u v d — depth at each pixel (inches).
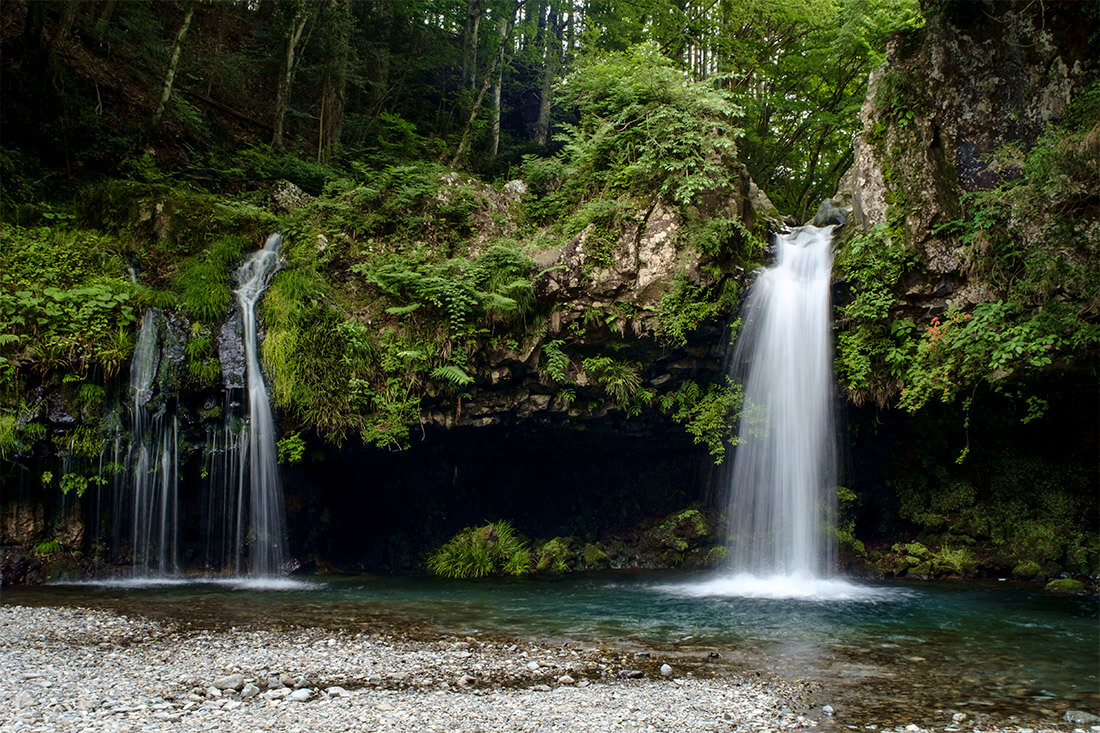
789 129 826.8
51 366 458.0
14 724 197.3
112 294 485.4
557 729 207.6
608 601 428.1
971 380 462.0
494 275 504.7
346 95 847.1
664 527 607.8
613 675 268.2
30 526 483.5
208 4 884.6
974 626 363.3
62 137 629.9
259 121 813.2
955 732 215.8
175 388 481.7
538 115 1083.9
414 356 484.1
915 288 484.4
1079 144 442.9
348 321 501.7
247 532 507.5
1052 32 478.9
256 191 636.1
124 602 403.5
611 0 818.2
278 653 289.0
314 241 543.2
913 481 582.2
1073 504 535.8
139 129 675.4
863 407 535.5
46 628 327.6
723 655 301.9
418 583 503.2
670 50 774.5
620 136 557.0
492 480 619.8
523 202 606.2
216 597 426.9
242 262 533.6
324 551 571.2
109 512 502.9
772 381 523.8
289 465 536.4
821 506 533.3
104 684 241.1
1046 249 446.0
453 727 207.5
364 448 523.8
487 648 305.6
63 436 465.1
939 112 508.1
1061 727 221.0
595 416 530.0
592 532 627.2
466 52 896.9
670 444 599.8
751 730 212.5
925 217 487.2
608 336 507.5
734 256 521.7
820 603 427.5
